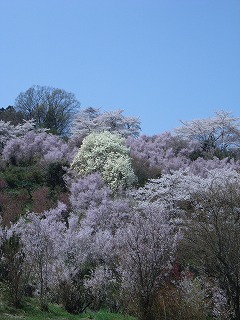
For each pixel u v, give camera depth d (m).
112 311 13.45
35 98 57.84
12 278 11.71
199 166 30.53
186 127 38.03
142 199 21.81
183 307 11.92
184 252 14.57
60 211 20.23
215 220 13.79
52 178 26.92
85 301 13.52
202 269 14.24
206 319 12.52
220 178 19.70
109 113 43.00
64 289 12.92
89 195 21.75
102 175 25.05
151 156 32.94
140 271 12.01
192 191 19.69
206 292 13.72
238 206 16.25
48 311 12.02
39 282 13.24
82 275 14.81
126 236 12.83
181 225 16.39
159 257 12.22
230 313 12.66
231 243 13.25
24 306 11.82
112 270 14.79
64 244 15.01
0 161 30.89
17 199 24.09
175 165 29.83
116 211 19.30
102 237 15.69
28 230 13.88
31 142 33.75
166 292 12.32
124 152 27.11
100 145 26.69
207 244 13.63
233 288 12.87
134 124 43.72
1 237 12.94
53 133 45.62
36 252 12.89
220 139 37.75
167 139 37.34
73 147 32.97
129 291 12.43
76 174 26.00
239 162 32.94
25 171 28.67
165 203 19.95
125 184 24.44
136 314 12.13
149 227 12.61
